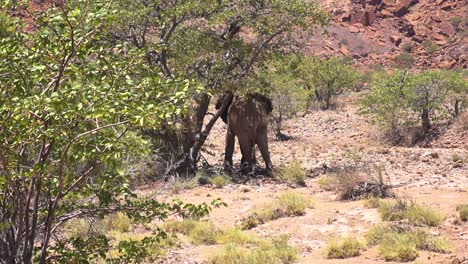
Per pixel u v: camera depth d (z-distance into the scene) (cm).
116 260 1247
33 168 1014
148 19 3181
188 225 2277
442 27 15588
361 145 5491
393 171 3491
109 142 1036
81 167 1258
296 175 3191
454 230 2034
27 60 1062
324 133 6362
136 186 3017
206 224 2250
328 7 16125
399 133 5506
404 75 5669
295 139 6047
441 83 5425
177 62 3319
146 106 1006
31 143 1074
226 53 3416
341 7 15938
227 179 3291
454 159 3941
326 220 2311
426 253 1814
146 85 1056
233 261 1806
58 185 1098
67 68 1099
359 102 6178
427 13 16025
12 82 1064
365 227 2170
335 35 14762
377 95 5612
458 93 5684
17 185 1070
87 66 1088
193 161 3409
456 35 15225
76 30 1042
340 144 5541
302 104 6588
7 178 1041
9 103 997
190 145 3406
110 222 2267
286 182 3244
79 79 1094
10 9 1097
